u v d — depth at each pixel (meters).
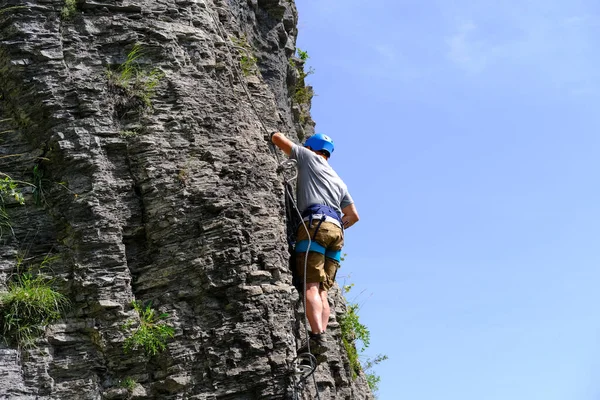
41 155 7.95
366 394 10.51
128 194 7.90
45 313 7.47
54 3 8.27
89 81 8.09
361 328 11.02
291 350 7.66
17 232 7.77
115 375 7.38
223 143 8.30
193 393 7.37
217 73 8.81
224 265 7.70
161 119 8.16
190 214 7.84
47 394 7.20
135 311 7.50
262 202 8.23
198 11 8.95
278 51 11.68
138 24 8.45
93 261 7.60
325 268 8.28
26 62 8.03
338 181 8.61
